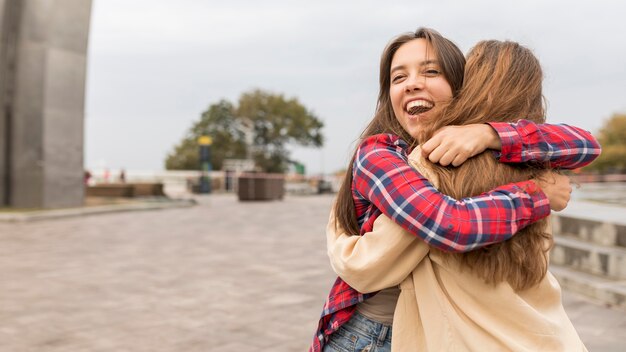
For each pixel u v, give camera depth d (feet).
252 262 22.29
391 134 4.32
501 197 3.58
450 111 3.96
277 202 67.36
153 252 25.04
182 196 84.12
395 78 4.41
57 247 26.63
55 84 48.42
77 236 31.09
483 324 3.62
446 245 3.49
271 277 19.24
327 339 4.32
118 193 69.15
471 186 3.67
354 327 4.23
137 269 20.80
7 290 17.21
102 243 28.14
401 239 3.69
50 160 48.37
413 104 4.25
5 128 48.34
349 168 4.27
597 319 13.75
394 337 3.87
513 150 3.71
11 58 48.16
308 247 26.55
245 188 69.72
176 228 35.42
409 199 3.59
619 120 137.49
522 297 3.82
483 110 3.88
